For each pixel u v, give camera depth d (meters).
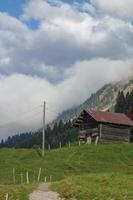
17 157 102.75
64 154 103.56
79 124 131.25
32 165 93.75
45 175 85.69
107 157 100.31
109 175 69.56
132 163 96.81
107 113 126.81
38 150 109.69
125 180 65.00
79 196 52.66
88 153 102.62
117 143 116.19
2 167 92.12
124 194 53.31
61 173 87.56
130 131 126.19
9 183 77.44
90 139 124.81
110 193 53.47
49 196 53.78
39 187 61.47
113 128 123.75
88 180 64.62
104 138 122.25
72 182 62.41
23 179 81.88
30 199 51.12
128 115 144.38
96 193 53.41
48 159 99.81
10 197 50.53
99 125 122.56
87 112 125.31
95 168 92.06
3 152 107.81
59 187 59.22
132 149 107.12
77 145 118.81
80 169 90.88
